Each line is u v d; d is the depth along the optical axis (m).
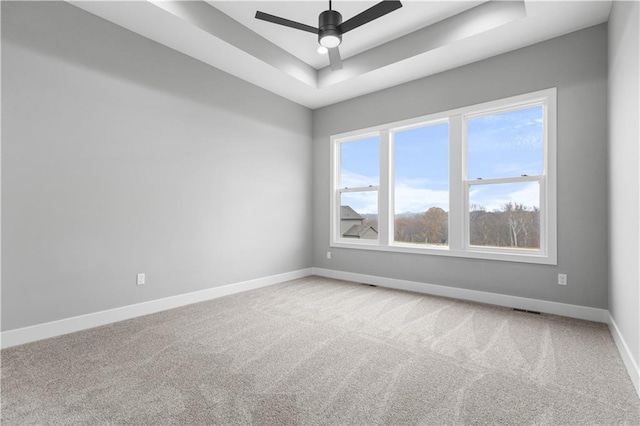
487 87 3.43
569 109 2.95
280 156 4.54
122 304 2.87
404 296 3.72
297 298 3.63
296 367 1.97
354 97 4.60
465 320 2.86
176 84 3.29
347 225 4.79
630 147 1.92
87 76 2.64
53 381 1.79
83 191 2.62
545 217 3.12
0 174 2.22
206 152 3.58
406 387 1.75
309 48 3.78
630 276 1.93
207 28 2.96
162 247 3.17
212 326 2.71
